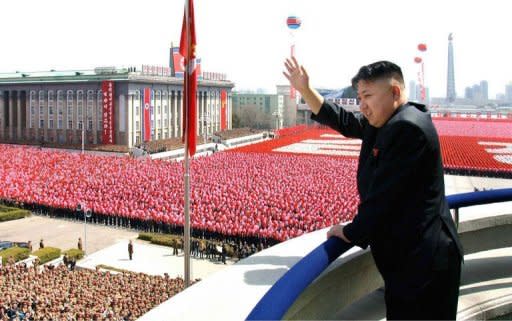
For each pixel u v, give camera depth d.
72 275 25.72
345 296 4.38
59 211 46.25
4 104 111.56
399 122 3.11
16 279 24.16
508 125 143.25
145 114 99.00
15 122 110.94
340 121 4.21
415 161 3.04
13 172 59.44
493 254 6.36
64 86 103.69
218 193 46.91
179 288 23.77
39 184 52.62
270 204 42.84
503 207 6.40
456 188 59.03
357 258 4.29
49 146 96.94
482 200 5.36
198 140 108.06
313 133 126.25
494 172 67.81
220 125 129.12
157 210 42.38
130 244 34.56
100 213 43.81
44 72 108.50
